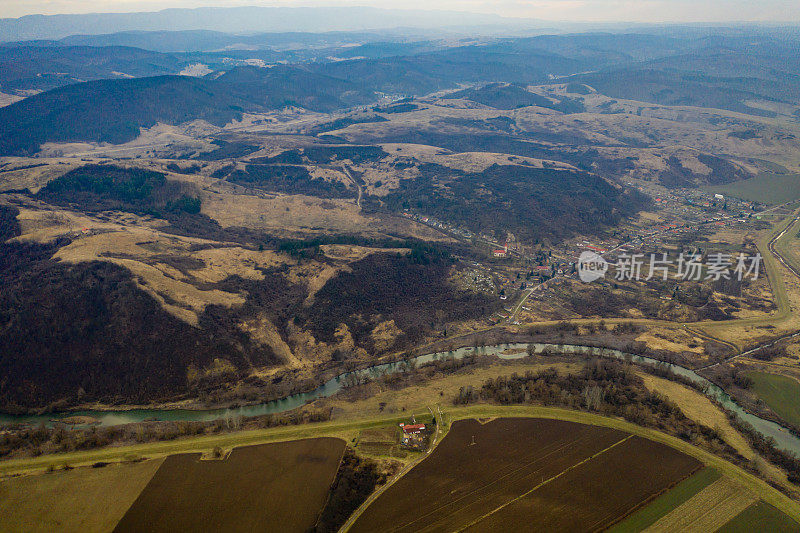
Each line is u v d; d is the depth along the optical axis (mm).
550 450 162375
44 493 143250
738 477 150875
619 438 167875
